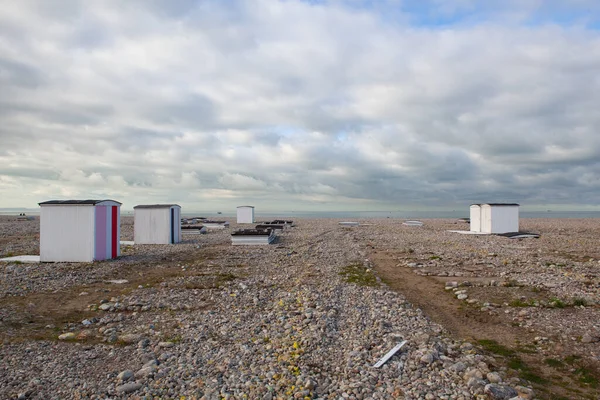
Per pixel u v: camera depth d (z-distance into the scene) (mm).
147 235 31078
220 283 15453
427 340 8867
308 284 15227
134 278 16797
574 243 30578
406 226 54688
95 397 6527
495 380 6969
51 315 11219
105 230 22250
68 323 10477
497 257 22438
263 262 21234
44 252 21078
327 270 18359
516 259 21641
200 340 9250
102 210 21953
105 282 15953
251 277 16844
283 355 8242
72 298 13211
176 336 9531
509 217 39656
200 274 17547
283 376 7289
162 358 8148
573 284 14766
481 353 8406
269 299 13109
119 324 10422
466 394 6582
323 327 9914
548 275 16828
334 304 12188
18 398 6418
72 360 8023
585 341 9031
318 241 32656
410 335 9367
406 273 17875
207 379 7207
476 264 20172
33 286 14875
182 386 6945
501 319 10883
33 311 11562
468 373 7219
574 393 6707
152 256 23703
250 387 6859
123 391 6691
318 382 7098
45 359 8047
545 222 67875
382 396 6605
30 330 9828
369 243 30703
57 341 9109
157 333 9711
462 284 14984
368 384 6961
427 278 16688
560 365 7863
